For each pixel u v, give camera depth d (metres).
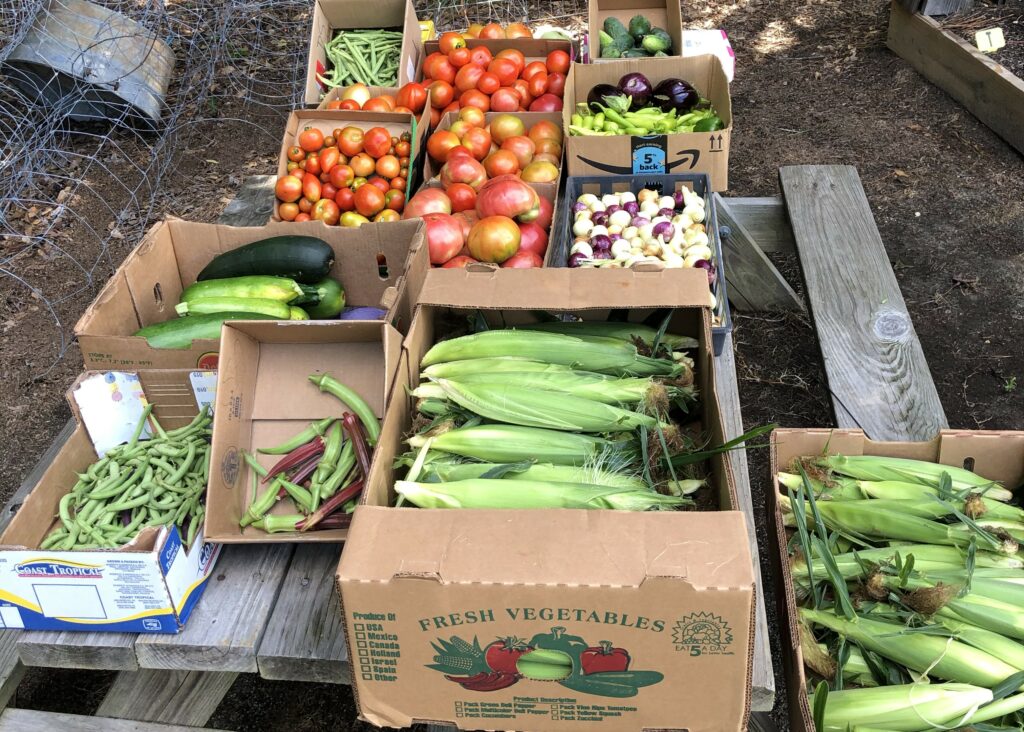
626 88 3.63
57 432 3.88
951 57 5.16
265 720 2.78
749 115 5.40
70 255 4.88
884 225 4.41
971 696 1.61
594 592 1.30
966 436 2.02
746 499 2.04
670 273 2.03
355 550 1.39
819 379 3.69
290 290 2.61
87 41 5.42
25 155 5.34
